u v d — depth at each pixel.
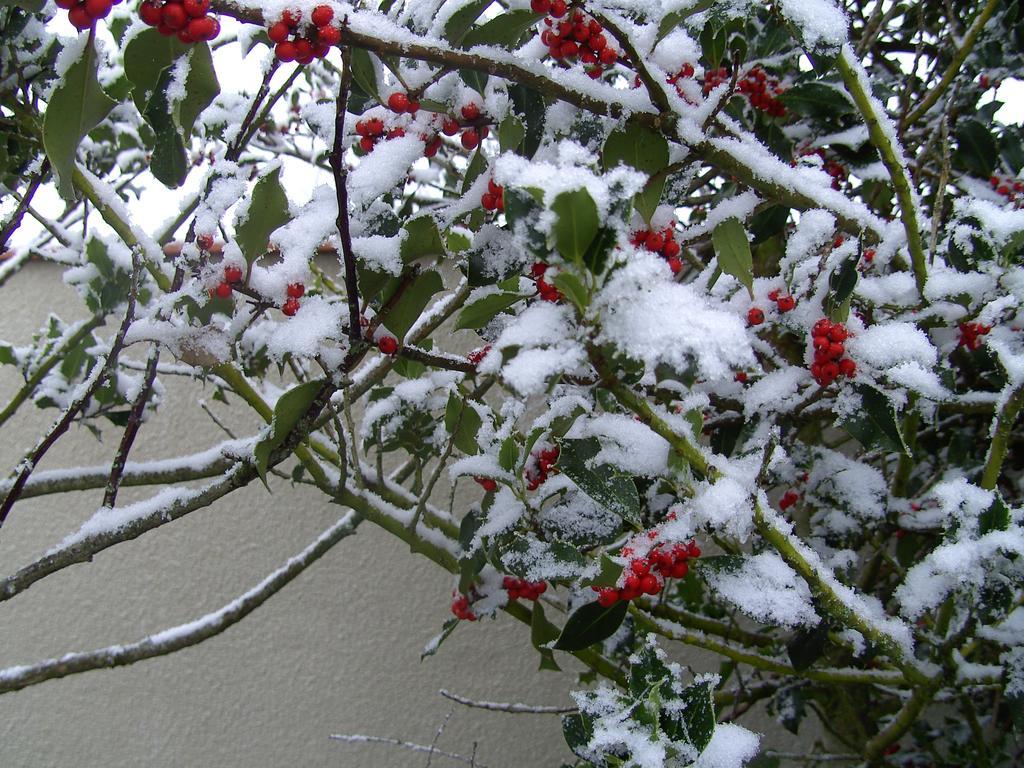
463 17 0.46
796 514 0.75
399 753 1.06
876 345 0.55
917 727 0.84
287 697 1.08
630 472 0.52
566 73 0.48
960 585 0.57
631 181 0.40
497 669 1.08
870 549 0.93
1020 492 0.81
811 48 0.47
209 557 1.10
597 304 0.41
